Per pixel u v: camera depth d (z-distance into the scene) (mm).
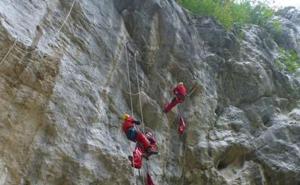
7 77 6680
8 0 7004
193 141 10555
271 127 12234
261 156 11508
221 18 13656
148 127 9523
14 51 6750
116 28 9352
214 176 10500
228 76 12703
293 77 14438
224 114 12047
